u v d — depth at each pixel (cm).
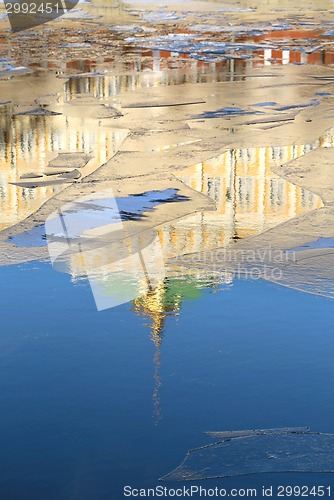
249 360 815
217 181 1434
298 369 797
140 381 779
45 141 1745
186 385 771
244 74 2573
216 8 4584
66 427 707
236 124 1869
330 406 734
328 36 3484
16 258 1084
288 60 2884
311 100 2136
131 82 2447
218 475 643
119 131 1823
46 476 646
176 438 690
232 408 733
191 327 886
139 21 4075
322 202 1312
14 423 714
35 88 2348
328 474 642
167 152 1630
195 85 2381
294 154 1608
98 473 648
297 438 686
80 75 2559
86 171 1516
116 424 711
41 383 778
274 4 4794
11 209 1298
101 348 844
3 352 838
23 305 946
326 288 981
